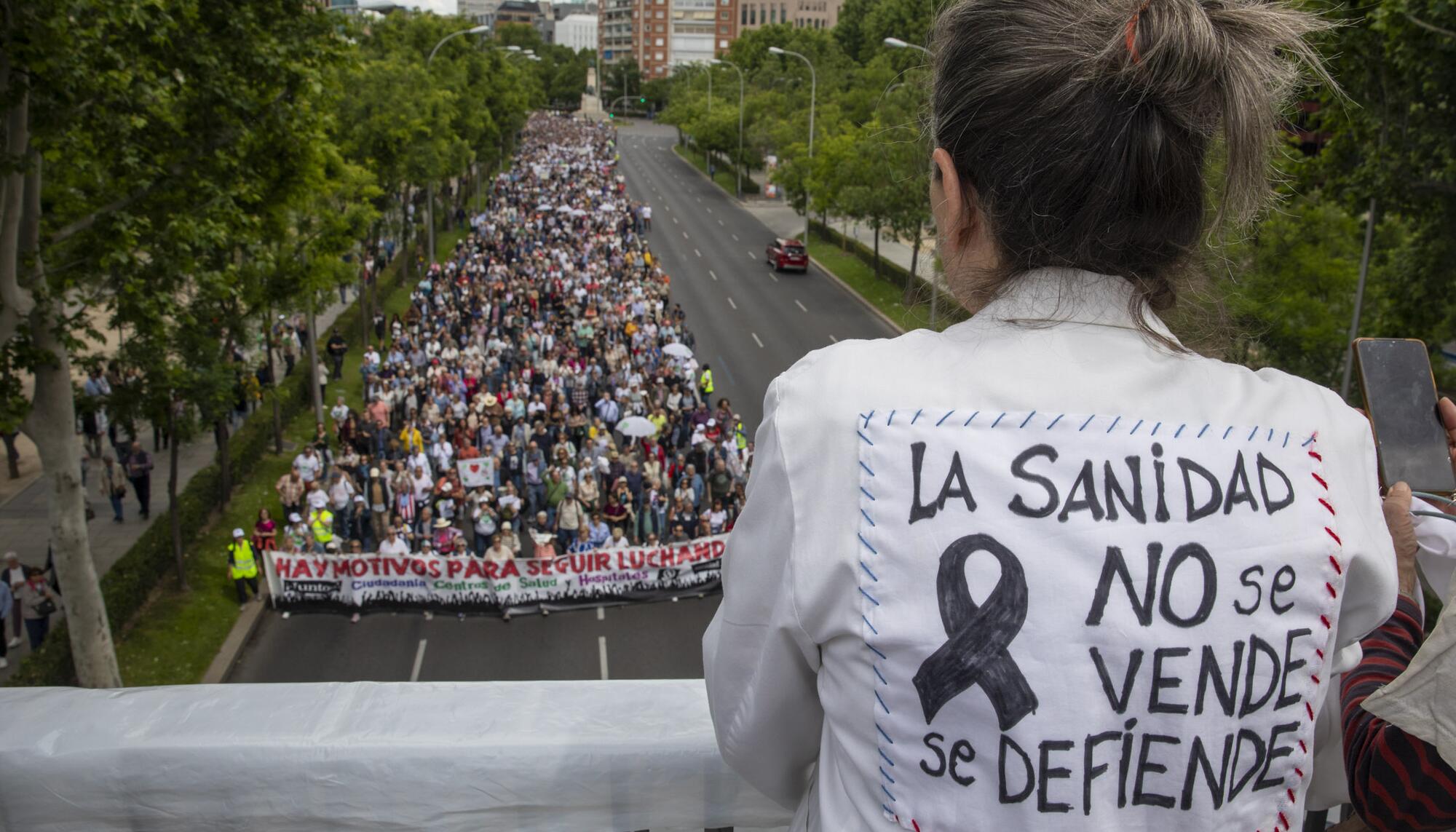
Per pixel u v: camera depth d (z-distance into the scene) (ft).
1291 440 4.06
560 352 112.78
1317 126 64.90
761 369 130.72
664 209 271.49
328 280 71.15
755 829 6.57
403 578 65.21
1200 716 3.71
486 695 6.75
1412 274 65.41
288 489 74.79
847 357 4.25
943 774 3.74
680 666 61.41
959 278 4.47
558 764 6.38
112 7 39.14
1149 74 3.91
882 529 3.85
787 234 239.50
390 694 6.78
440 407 92.94
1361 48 57.41
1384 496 5.70
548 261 168.35
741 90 295.28
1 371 45.06
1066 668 3.65
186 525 70.38
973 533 3.75
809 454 4.08
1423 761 4.04
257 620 64.49
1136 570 3.71
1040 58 4.00
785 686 4.33
